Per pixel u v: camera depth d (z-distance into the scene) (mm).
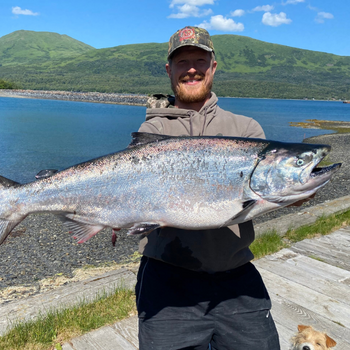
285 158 2014
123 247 6441
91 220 2168
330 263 4680
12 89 137625
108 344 3016
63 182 2197
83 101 107625
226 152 2041
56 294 3801
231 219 1964
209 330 2035
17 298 4527
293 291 3947
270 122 48000
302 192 2039
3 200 2248
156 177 2039
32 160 18000
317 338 2574
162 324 2020
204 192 2000
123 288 3855
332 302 3740
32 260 5828
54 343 3020
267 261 4707
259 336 1988
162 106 2443
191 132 2273
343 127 41125
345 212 6840
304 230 5766
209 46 2232
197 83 2285
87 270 5395
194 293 2027
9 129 32156
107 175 2123
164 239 2096
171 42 2279
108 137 28938
